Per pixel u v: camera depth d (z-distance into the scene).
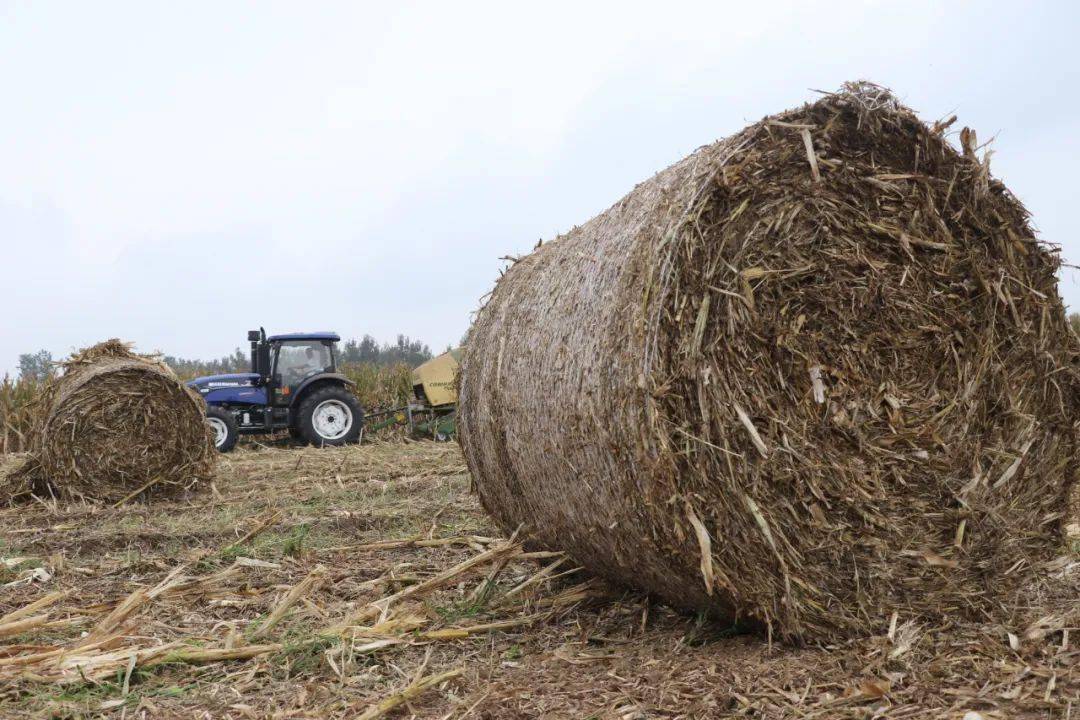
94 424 9.17
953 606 3.90
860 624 3.72
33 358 21.84
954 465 3.98
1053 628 3.60
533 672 3.65
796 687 3.27
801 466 3.70
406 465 11.42
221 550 5.93
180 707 3.31
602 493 3.83
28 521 8.11
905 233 3.96
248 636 4.01
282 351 15.44
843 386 3.85
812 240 3.84
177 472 9.43
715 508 3.54
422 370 16.53
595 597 4.70
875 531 3.79
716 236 3.64
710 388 3.56
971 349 4.08
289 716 3.20
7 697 3.35
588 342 3.81
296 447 15.94
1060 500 4.25
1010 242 4.11
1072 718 2.80
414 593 4.50
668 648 3.85
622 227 3.96
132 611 4.28
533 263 5.04
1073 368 4.21
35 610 4.39
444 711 3.24
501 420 4.69
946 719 2.88
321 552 5.88
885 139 3.89
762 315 3.73
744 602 3.62
